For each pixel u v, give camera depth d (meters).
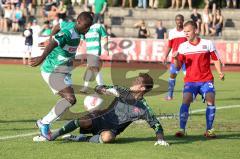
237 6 84.25
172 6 83.44
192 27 24.19
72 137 22.56
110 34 72.69
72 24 22.16
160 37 72.25
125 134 24.31
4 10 79.06
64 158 19.66
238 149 21.92
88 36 38.47
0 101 35.22
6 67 63.38
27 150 20.78
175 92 42.78
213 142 23.20
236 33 79.44
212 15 77.50
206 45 24.22
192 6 84.06
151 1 83.94
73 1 82.81
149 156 20.19
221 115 31.14
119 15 83.38
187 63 24.41
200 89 24.36
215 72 62.66
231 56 67.00
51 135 22.48
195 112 31.83
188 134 24.94
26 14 79.12
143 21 74.00
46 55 21.56
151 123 22.12
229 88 46.34
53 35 23.41
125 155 20.23
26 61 68.12
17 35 70.06
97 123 22.44
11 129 25.23
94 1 74.62
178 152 21.00
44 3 82.75
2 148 21.08
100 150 21.00
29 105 33.62
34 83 46.88
